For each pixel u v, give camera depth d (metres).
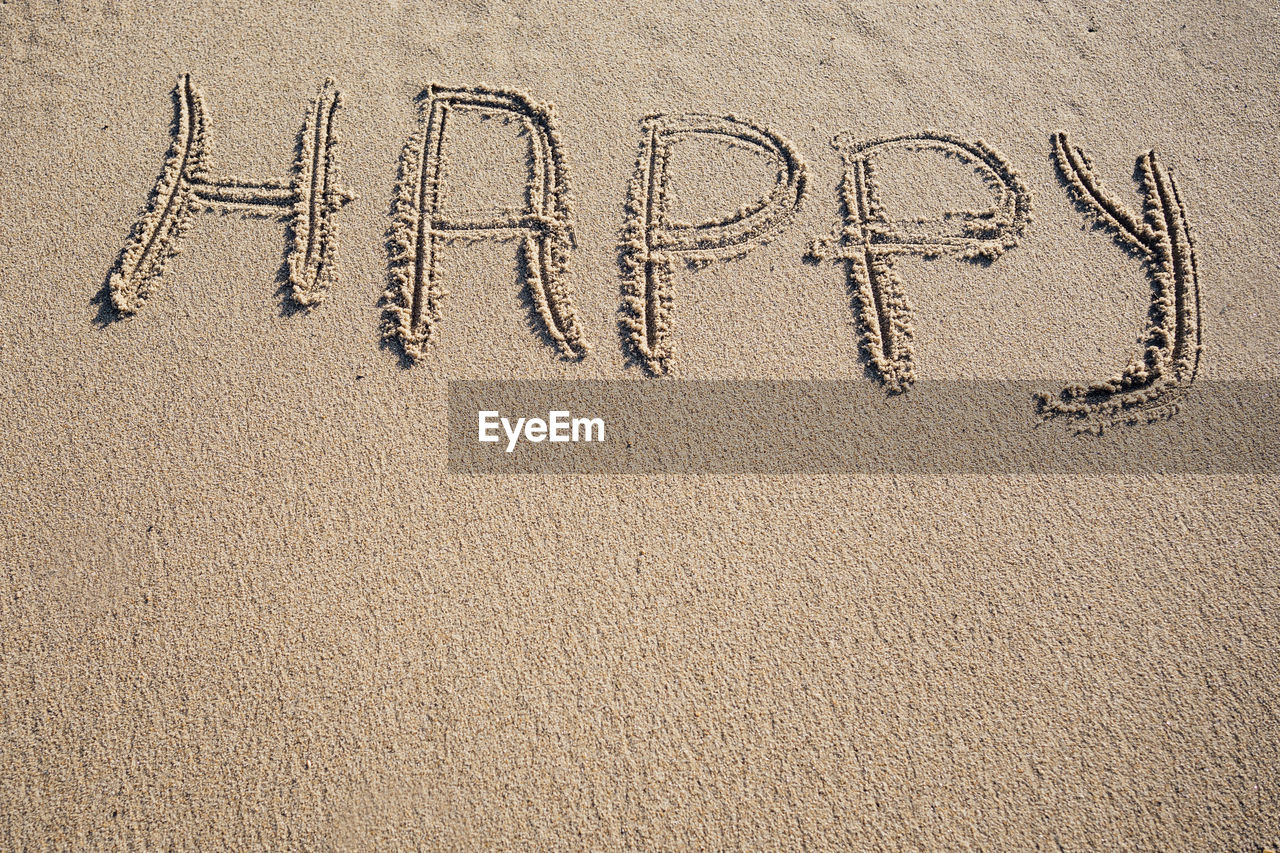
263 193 2.34
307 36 2.65
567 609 1.79
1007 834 1.58
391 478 1.94
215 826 1.56
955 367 2.13
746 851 1.56
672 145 2.47
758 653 1.75
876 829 1.58
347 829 1.56
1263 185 2.42
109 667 1.71
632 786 1.61
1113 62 2.68
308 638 1.74
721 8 2.77
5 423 1.97
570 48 2.67
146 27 2.65
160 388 2.04
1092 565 1.87
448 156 2.42
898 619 1.79
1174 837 1.58
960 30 2.75
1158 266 2.28
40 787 1.59
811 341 2.17
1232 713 1.70
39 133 2.43
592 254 2.27
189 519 1.88
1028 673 1.74
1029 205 2.38
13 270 2.19
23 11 2.65
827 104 2.57
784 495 1.94
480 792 1.60
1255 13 2.79
